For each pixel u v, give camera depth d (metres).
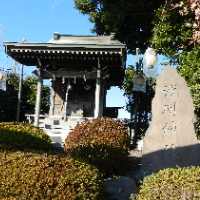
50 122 13.45
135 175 7.00
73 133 7.58
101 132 7.20
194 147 6.75
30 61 13.05
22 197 3.73
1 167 4.02
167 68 7.48
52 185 3.97
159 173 4.41
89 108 15.27
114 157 6.92
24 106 17.55
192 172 4.16
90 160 6.84
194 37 10.62
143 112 16.59
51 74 13.09
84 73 12.88
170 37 13.06
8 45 11.77
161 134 7.00
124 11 16.73
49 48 11.77
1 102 16.14
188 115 7.03
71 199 4.00
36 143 7.65
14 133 7.50
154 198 3.92
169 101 7.21
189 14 12.39
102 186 4.68
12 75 17.67
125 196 5.71
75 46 11.56
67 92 14.36
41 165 4.14
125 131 7.44
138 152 9.46
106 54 11.73
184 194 3.77
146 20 17.47
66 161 4.44
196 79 9.84
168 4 13.26
